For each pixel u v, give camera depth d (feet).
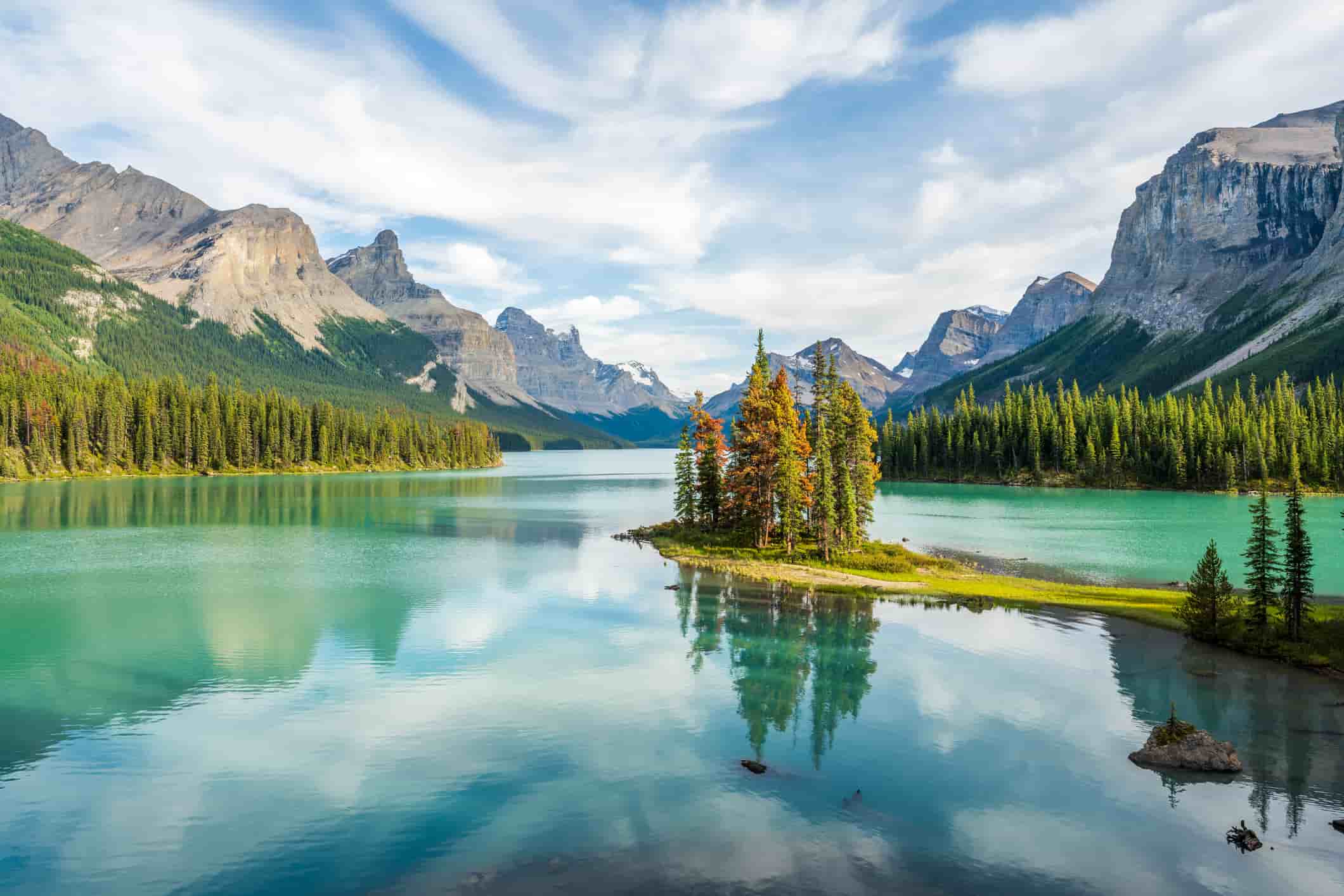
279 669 138.41
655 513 444.14
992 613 185.88
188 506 436.35
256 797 88.89
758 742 105.29
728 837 79.66
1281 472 563.48
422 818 83.71
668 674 136.15
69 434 606.14
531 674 135.54
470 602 195.83
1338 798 89.66
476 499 531.91
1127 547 297.74
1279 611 170.60
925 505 481.87
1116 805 87.61
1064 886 71.00
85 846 78.07
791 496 275.80
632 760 98.99
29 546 286.66
